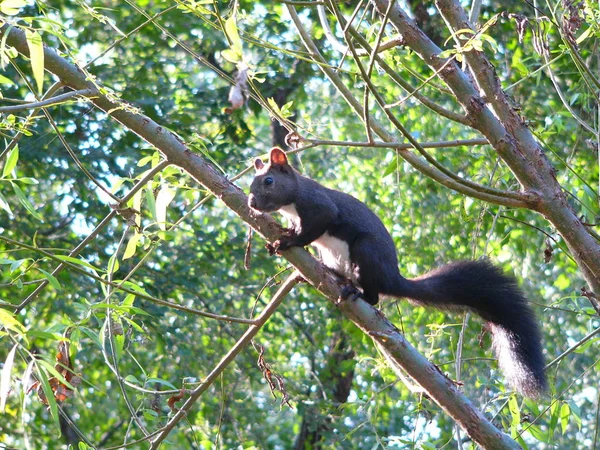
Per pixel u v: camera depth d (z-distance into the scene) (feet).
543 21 24.36
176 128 53.21
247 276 58.75
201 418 56.90
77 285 51.62
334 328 58.90
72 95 19.11
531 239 49.19
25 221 54.19
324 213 26.30
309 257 21.04
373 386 56.08
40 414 59.52
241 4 51.31
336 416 52.54
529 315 25.91
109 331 20.11
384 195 51.65
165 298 54.03
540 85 49.19
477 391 47.21
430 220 50.47
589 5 22.62
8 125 19.20
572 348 25.54
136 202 21.66
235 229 59.57
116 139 52.42
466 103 22.25
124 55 54.70
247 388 60.34
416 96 22.17
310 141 23.17
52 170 51.03
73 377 20.62
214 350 56.90
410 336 49.65
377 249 26.50
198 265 55.72
